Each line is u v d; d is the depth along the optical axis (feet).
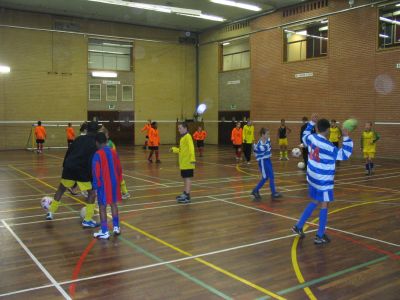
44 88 76.28
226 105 86.22
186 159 27.14
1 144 73.15
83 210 22.02
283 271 14.89
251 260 16.08
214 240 18.81
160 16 78.79
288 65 71.31
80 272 14.79
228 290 13.20
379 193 30.94
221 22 83.66
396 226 21.27
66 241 18.58
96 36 81.05
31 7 72.08
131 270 14.98
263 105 76.89
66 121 78.69
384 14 58.23
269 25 74.64
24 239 18.85
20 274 14.58
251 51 79.00
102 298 12.60
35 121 75.61
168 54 89.92
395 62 55.47
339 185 34.83
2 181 37.04
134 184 35.29
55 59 77.15
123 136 85.10
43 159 58.08
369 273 14.70
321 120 17.85
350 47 61.16
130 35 84.84
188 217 23.30
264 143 28.14
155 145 52.95
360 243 18.31
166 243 18.33
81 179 20.72
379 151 58.08
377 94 57.88
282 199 28.60
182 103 92.48
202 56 92.53
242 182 36.47
